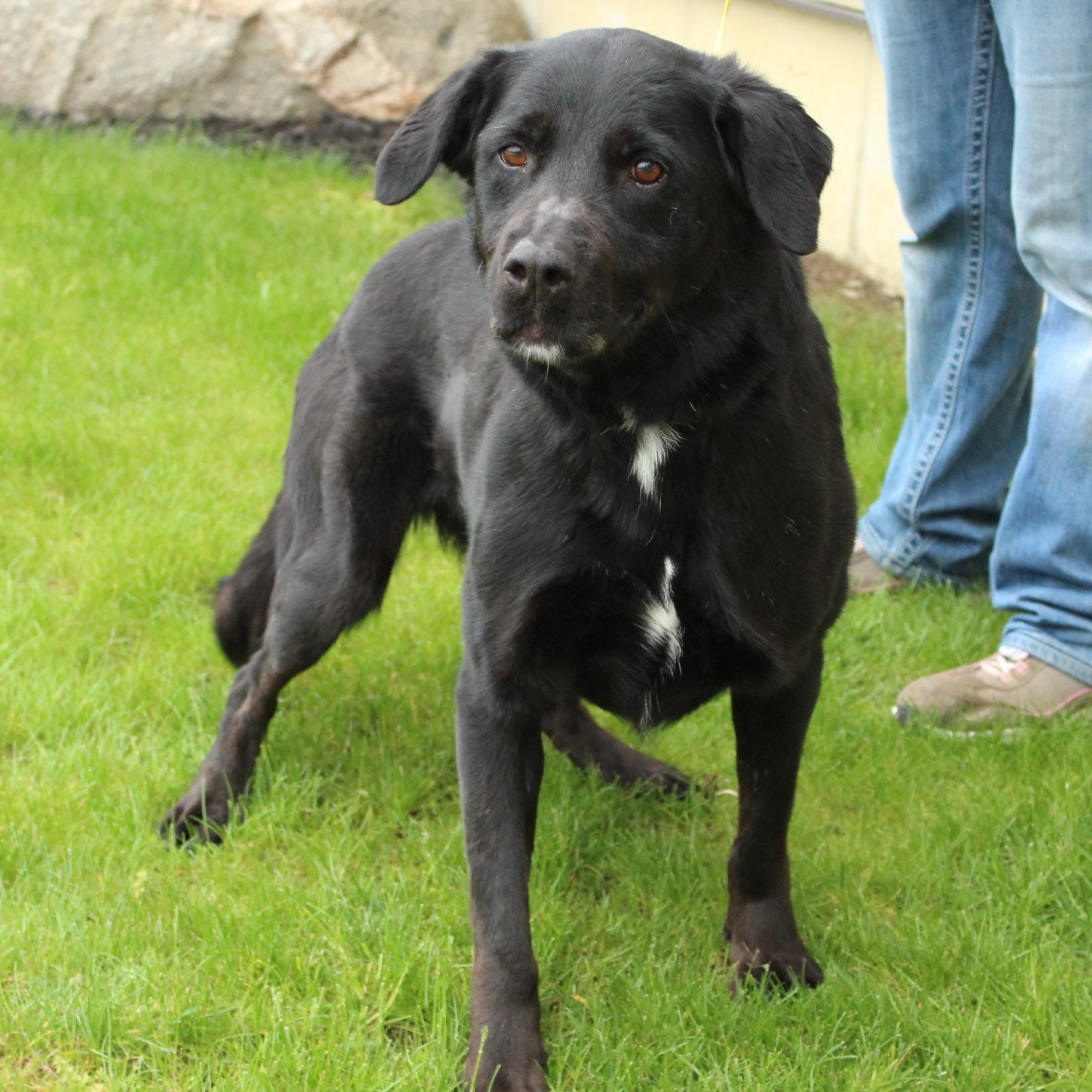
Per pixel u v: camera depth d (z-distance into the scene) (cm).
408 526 356
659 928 305
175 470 490
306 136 831
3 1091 254
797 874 321
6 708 369
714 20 737
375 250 703
